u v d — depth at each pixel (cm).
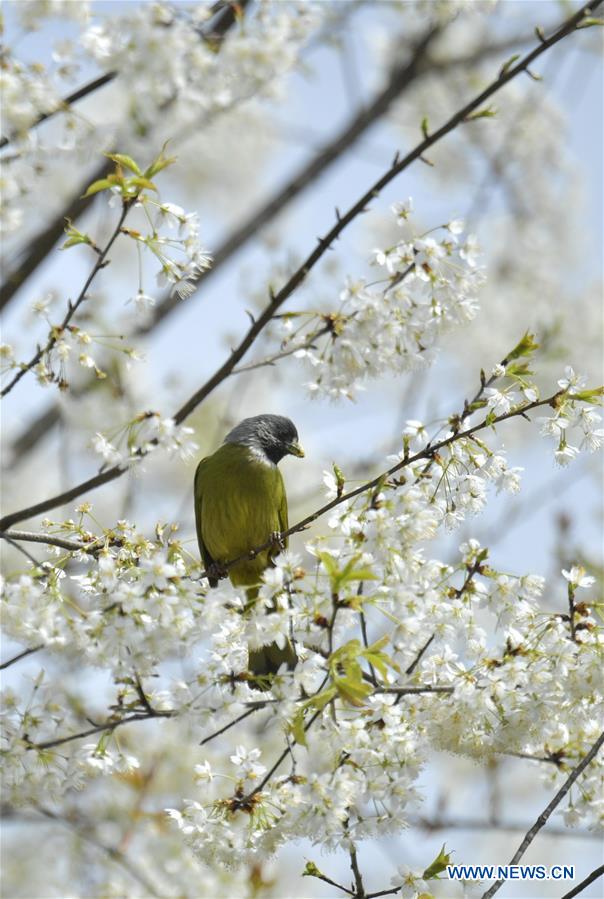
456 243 938
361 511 838
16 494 1939
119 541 891
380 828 816
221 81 930
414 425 882
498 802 1609
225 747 1572
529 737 870
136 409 1784
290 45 937
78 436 1748
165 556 822
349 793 796
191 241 898
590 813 904
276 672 880
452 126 999
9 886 1514
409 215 950
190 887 1450
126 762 839
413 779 829
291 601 832
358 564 796
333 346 940
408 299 928
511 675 856
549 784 931
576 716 895
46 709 834
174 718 827
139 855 1491
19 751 815
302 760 1238
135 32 879
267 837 848
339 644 820
